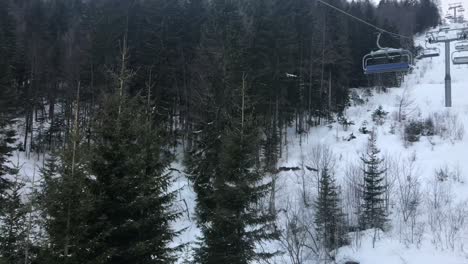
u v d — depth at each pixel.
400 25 77.81
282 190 29.39
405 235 24.23
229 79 30.11
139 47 39.34
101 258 10.13
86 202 9.97
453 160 32.16
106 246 10.71
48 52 48.09
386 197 27.31
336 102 49.72
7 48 41.97
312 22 50.22
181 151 36.25
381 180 27.36
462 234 23.53
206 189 20.27
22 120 46.97
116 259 11.16
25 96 43.91
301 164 33.16
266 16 41.69
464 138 35.66
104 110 12.22
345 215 26.23
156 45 38.69
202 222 16.30
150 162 12.62
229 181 15.15
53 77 46.81
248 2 48.81
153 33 39.59
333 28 54.53
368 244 23.88
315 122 46.38
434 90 49.88
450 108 42.06
